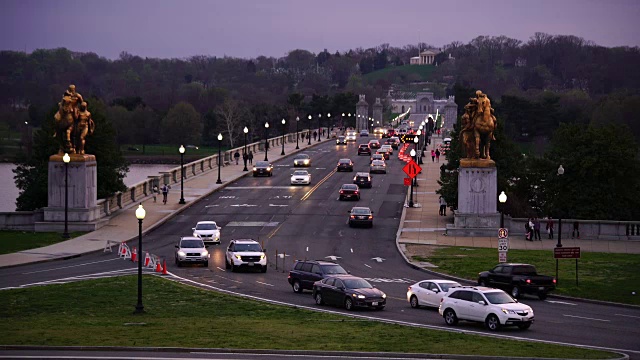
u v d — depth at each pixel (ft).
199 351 122.93
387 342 129.39
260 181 392.68
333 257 234.17
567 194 297.53
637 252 237.04
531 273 181.37
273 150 543.80
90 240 251.60
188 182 381.81
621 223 260.62
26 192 311.68
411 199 326.65
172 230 275.80
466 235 268.00
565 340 135.74
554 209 297.74
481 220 269.23
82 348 123.13
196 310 157.89
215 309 159.12
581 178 296.92
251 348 124.26
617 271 206.18
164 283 186.60
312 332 136.87
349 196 337.52
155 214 300.20
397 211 317.22
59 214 266.57
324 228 282.15
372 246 253.03
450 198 301.63
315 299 169.68
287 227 283.38
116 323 144.36
